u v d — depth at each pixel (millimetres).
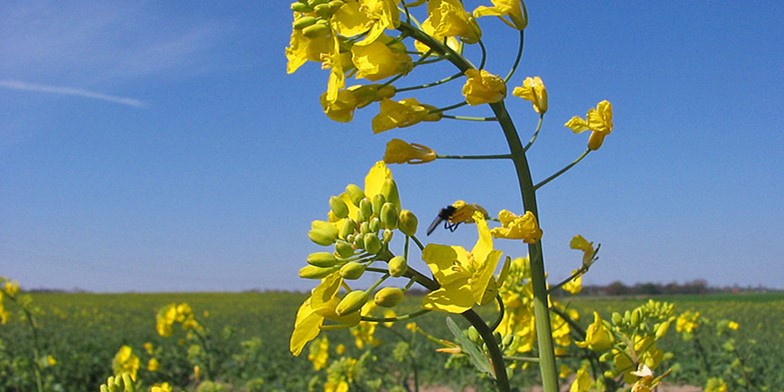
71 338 1918
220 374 1184
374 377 845
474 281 156
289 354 1518
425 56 188
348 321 161
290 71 183
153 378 1003
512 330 353
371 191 178
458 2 188
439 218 206
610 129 196
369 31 177
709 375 860
